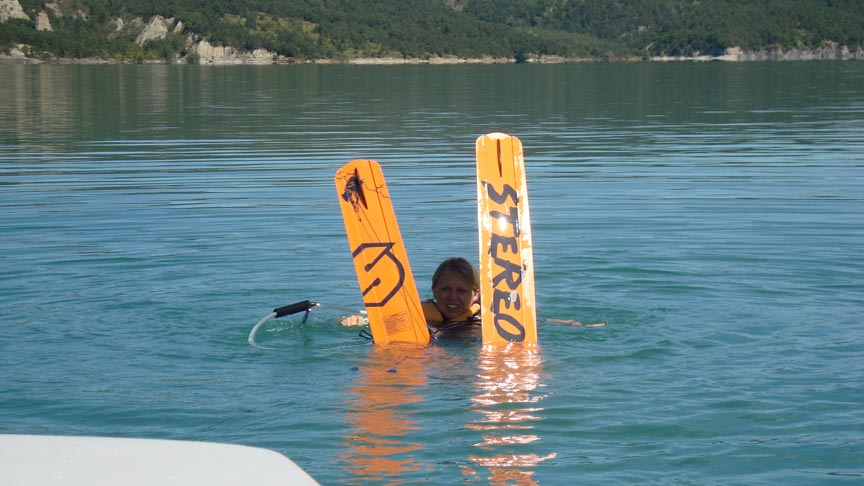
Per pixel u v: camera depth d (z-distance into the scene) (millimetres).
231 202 14664
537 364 6906
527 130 27750
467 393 6270
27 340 7559
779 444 5383
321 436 5539
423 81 67312
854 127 27359
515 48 167875
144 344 7480
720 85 57219
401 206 14297
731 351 7215
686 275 9773
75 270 10039
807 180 16766
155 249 11117
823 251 10914
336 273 9969
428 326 8031
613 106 38812
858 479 4938
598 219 13016
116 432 5672
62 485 2332
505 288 7719
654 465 5109
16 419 5887
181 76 76312
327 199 14906
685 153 21391
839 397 6145
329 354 7238
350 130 27672
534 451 5293
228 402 6121
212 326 8023
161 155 21516
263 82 65312
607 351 7254
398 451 5297
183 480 2361
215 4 149750
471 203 14508
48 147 23156
